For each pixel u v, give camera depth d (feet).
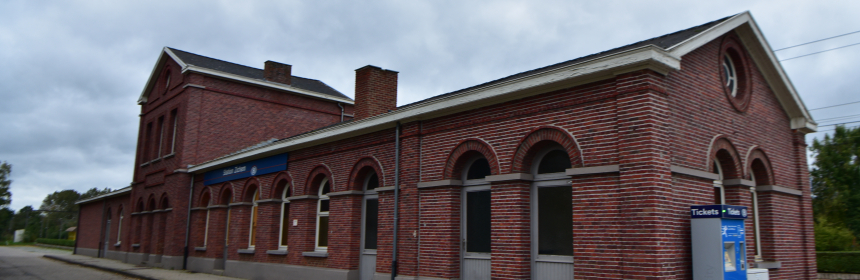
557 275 35.04
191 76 81.41
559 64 44.47
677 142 32.45
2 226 358.43
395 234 45.03
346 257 49.96
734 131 38.75
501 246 37.24
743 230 31.42
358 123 49.85
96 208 129.08
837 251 69.15
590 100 33.53
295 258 56.49
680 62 33.99
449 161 42.01
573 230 33.32
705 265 30.32
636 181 30.35
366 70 63.98
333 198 53.16
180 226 78.38
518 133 37.32
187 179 79.71
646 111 30.50
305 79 105.40
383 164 48.01
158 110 93.71
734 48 40.93
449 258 40.70
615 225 31.19
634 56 30.78
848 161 97.09
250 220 67.21
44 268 88.12
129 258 95.20
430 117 44.09
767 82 44.62
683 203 31.94
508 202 37.17
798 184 46.37
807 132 48.37
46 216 420.77
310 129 92.38
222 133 83.05
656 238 29.22
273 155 63.10
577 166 33.60
